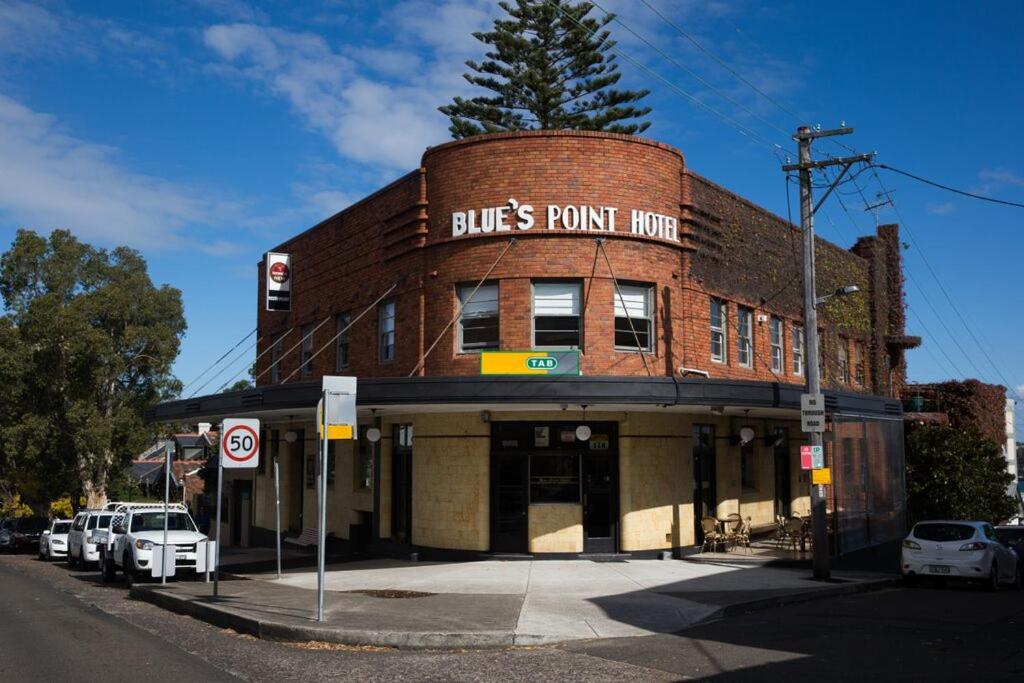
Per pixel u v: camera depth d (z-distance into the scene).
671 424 20.84
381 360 23.83
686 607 13.58
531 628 11.62
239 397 22.02
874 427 25.08
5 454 44.47
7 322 42.75
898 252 36.12
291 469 29.06
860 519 23.28
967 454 32.06
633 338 20.53
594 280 20.12
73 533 29.12
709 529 21.22
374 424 23.28
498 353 18.98
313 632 11.38
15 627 13.23
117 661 10.18
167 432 50.53
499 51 41.00
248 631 12.15
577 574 17.28
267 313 33.31
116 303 44.06
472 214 20.62
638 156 20.88
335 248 27.06
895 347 36.00
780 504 26.69
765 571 18.31
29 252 43.81
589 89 41.72
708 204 23.11
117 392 45.78
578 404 18.02
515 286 20.14
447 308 20.86
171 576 19.86
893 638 11.55
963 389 37.88
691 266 22.02
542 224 20.19
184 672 9.48
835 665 9.74
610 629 11.97
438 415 20.56
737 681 8.97
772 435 25.22
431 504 20.45
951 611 14.35
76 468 44.22
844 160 18.11
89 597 17.94
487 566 18.45
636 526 19.77
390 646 11.05
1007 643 11.21
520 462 19.92
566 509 19.66
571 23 40.09
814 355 17.97
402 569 18.62
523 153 20.44
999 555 18.73
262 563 22.62
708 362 22.44
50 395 43.31
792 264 28.12
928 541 18.45
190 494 58.28
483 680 9.08
